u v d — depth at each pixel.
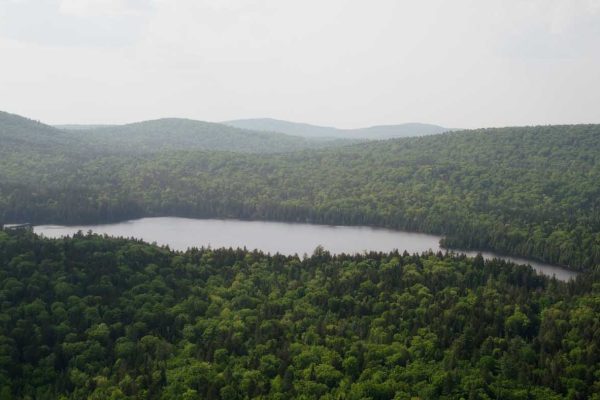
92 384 127.94
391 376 129.12
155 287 167.50
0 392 121.75
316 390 124.75
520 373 127.88
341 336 147.12
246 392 125.00
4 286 149.50
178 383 127.25
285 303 166.50
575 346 138.88
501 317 153.38
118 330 147.50
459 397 122.06
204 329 151.88
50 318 144.88
